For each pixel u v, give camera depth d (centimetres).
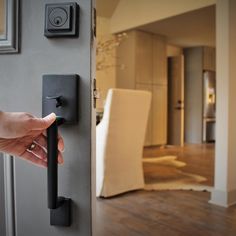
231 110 238
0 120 44
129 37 527
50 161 49
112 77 548
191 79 679
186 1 411
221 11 238
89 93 55
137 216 203
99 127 248
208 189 271
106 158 244
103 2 480
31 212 58
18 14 56
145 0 471
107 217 201
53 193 49
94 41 58
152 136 566
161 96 576
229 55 235
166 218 200
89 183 56
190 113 680
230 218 202
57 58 56
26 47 57
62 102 55
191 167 380
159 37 562
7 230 59
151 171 354
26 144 52
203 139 666
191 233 176
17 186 59
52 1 55
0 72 58
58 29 54
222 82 239
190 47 677
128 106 253
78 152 55
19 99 57
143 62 537
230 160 236
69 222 56
